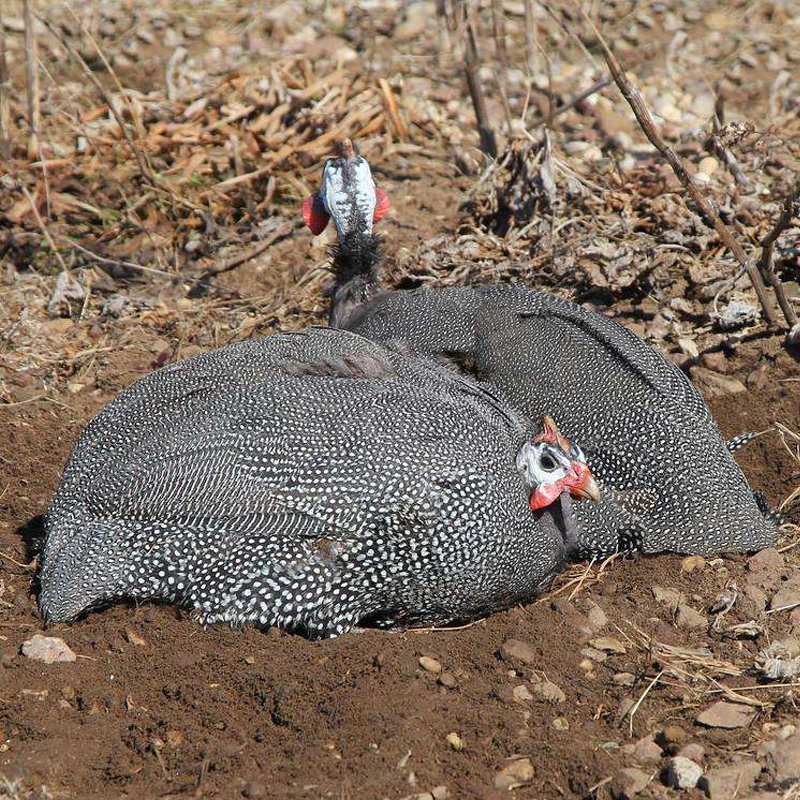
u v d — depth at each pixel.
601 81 16.73
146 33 19.41
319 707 7.37
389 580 8.04
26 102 16.91
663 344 11.90
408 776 6.76
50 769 6.86
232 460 8.06
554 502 8.67
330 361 8.84
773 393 11.10
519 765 6.84
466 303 10.38
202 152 15.70
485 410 8.76
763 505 9.59
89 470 8.48
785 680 7.60
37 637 7.84
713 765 6.89
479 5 20.00
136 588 8.10
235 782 6.77
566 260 12.76
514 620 8.27
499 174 14.08
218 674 7.70
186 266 14.20
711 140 14.53
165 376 8.87
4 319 13.04
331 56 18.84
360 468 7.96
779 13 20.31
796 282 12.49
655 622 8.29
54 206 14.79
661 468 8.96
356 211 11.29
